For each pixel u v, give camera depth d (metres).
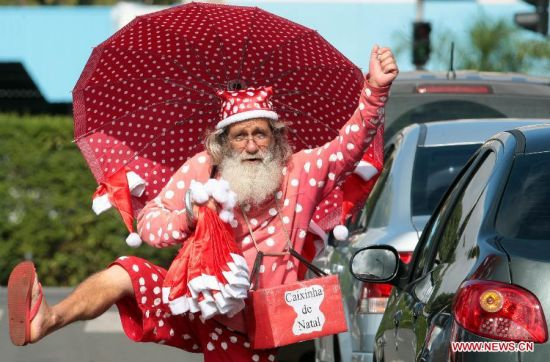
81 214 38.47
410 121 24.61
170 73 14.26
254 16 13.59
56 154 38.47
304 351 21.48
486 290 9.96
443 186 17.20
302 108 14.45
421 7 52.00
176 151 14.41
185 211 12.23
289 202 12.84
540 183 10.84
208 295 11.88
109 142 14.30
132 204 14.29
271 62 14.23
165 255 38.62
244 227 12.77
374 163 13.66
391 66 12.65
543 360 9.63
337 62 13.90
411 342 11.84
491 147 12.29
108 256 38.66
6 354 26.31
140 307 12.39
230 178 12.66
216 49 14.14
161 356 26.22
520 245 10.24
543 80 25.23
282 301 12.45
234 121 12.71
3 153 38.34
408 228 16.25
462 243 11.30
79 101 14.19
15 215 38.41
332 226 13.72
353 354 16.88
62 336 28.72
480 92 24.47
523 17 43.12
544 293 9.77
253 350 12.72
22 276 11.64
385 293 16.47
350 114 14.32
